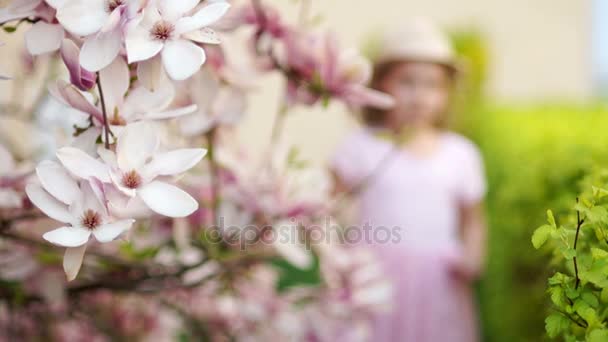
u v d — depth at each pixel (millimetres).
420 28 3395
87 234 1544
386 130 3385
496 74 6578
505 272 3328
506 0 6848
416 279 3332
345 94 2160
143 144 1646
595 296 1448
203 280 2240
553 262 1762
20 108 2369
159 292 2334
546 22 7031
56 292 2191
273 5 2139
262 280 2465
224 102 2137
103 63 1546
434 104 3385
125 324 2469
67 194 1577
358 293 2471
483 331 3766
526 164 2975
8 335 2318
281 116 2244
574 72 7199
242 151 2311
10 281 2176
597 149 2340
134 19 1542
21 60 2320
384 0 5801
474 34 5250
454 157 3420
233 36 2160
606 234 1464
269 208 2246
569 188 2262
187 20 1577
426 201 3348
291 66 2156
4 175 1984
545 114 3805
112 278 2209
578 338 1520
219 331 2467
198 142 2211
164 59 1548
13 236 2055
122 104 1758
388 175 3338
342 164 3365
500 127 3744
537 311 2314
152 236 2232
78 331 2424
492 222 3664
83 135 1749
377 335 3287
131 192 1578
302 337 2477
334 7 5633
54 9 1675
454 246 3383
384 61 3367
